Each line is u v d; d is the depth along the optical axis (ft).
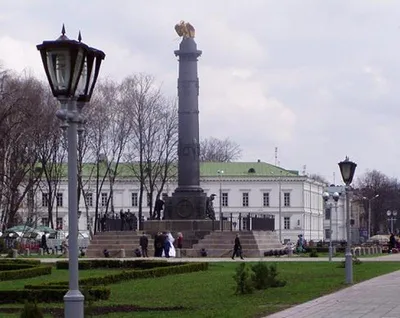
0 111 283.59
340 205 605.31
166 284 130.21
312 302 95.35
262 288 115.96
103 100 344.49
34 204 374.02
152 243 257.55
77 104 57.06
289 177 537.65
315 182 574.56
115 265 186.70
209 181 536.83
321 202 596.70
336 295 104.94
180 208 259.80
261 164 548.72
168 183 441.68
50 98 317.01
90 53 56.24
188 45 256.11
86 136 333.83
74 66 54.44
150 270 148.46
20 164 305.94
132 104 350.64
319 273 154.71
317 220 581.53
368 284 124.47
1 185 299.38
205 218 262.26
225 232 253.85
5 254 278.67
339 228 605.31
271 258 238.07
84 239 355.56
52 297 100.73
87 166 468.75
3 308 92.99
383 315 80.74
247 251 248.93
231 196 538.06
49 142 319.68
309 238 553.23
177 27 257.55
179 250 248.73
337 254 275.39
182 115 259.39
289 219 537.65
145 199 508.12
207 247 251.19
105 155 351.67
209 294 110.32
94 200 492.54
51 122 310.24
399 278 138.51
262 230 275.39
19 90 297.53
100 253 259.80
